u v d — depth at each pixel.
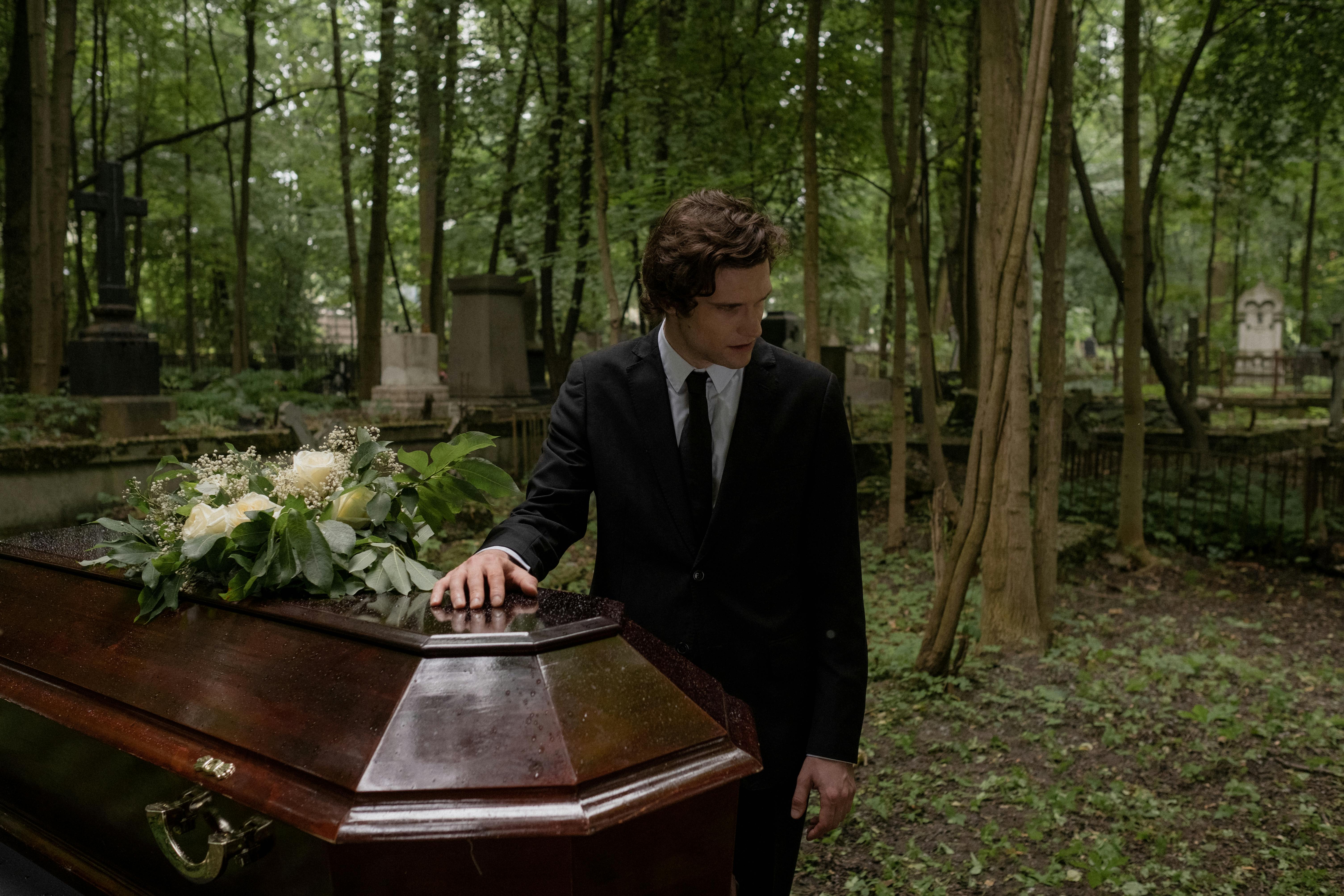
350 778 0.84
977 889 2.81
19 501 5.87
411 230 20.20
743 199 1.31
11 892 1.28
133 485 1.46
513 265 14.19
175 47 17.52
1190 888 2.78
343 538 1.23
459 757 0.86
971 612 5.72
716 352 1.34
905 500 7.49
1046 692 4.30
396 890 0.83
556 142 10.98
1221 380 18.83
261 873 0.97
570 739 0.89
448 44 11.39
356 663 1.00
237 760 0.95
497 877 0.83
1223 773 3.56
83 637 1.29
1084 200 8.79
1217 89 10.02
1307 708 4.22
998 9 4.69
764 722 1.48
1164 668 4.69
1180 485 8.29
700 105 9.44
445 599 1.17
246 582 1.21
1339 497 8.18
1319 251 25.22
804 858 2.99
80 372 7.62
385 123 13.16
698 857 0.96
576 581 5.91
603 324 17.67
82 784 1.24
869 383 16.95
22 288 10.65
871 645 5.08
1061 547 6.89
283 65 18.00
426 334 11.30
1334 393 12.39
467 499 1.47
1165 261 23.77
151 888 1.18
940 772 3.57
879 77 9.76
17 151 10.55
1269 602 6.21
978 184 12.98
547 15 11.52
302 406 12.05
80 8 15.32
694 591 1.45
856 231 15.93
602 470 1.49
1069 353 32.19
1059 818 3.20
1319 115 9.62
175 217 21.00
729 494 1.44
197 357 20.30
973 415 11.18
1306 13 9.05
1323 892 2.74
